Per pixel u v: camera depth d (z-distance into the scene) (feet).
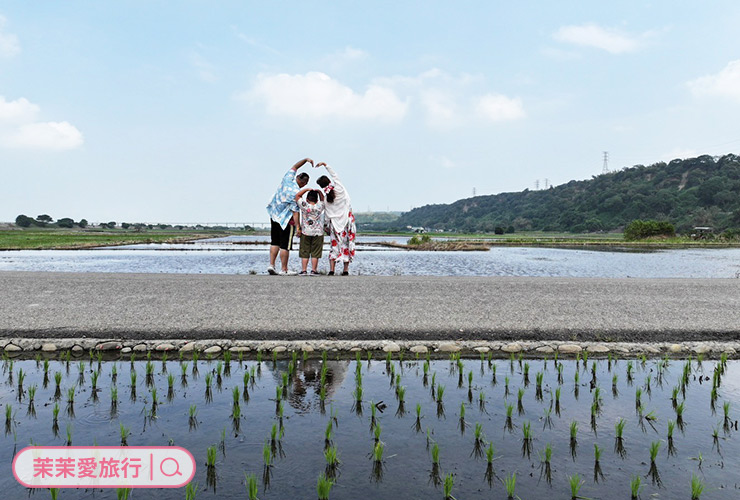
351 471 10.39
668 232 277.03
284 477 10.06
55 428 12.59
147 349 20.22
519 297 28.37
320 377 17.20
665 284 33.45
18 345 20.17
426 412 14.02
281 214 38.40
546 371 18.26
